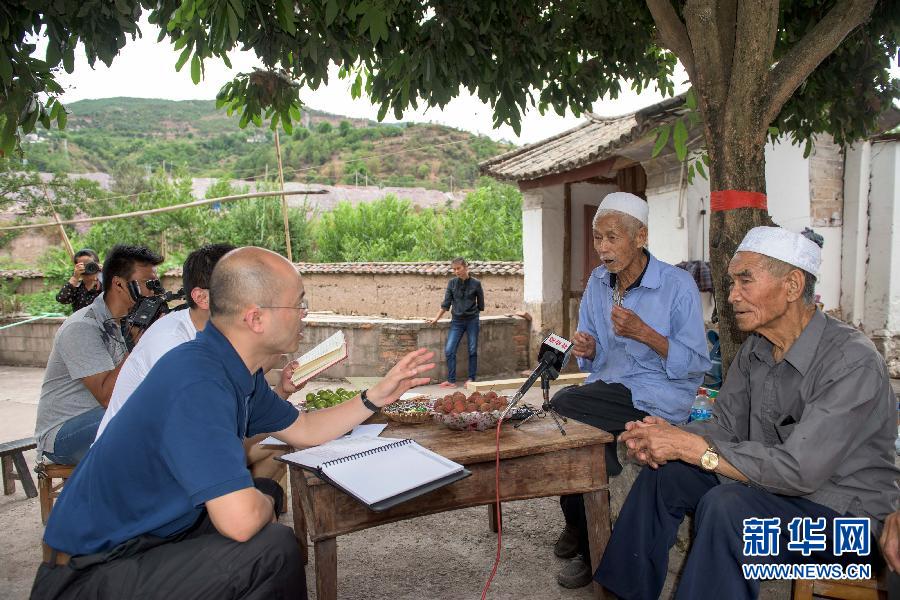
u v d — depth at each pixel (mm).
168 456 1753
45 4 3104
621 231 3098
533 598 2963
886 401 2178
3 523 4109
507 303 12227
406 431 2693
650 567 2508
